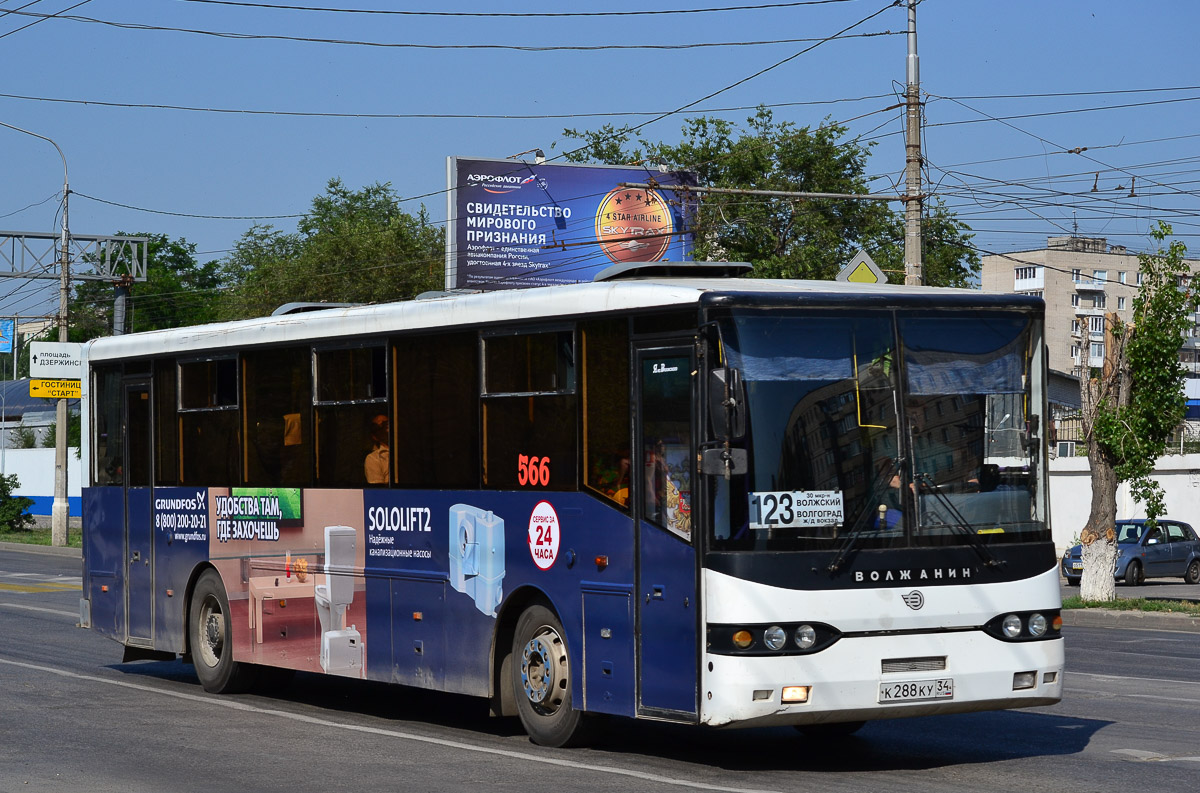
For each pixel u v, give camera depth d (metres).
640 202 42.62
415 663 11.32
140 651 14.95
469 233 40.28
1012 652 9.09
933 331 9.26
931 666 8.91
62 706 12.62
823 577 8.72
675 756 9.88
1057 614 9.30
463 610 10.87
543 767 9.39
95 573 15.45
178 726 11.43
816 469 8.84
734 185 45.97
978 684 8.99
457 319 10.98
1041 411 9.47
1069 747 10.16
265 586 12.95
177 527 14.12
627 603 9.44
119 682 14.43
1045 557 9.28
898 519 8.95
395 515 11.52
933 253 46.53
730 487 8.74
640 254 42.69
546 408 10.20
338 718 11.99
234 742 10.59
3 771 9.35
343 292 61.91
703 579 8.80
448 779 8.97
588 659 9.76
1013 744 10.33
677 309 9.17
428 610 11.20
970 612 9.01
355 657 11.91
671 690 9.05
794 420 8.87
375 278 61.88
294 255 79.19
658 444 9.27
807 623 8.65
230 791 8.62
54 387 41.19
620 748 10.23
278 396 12.81
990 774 9.10
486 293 10.85
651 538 9.27
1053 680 9.24
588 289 9.91
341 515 12.07
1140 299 23.44
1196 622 21.05
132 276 42.97
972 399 9.27
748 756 9.88
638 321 9.48
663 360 9.28
